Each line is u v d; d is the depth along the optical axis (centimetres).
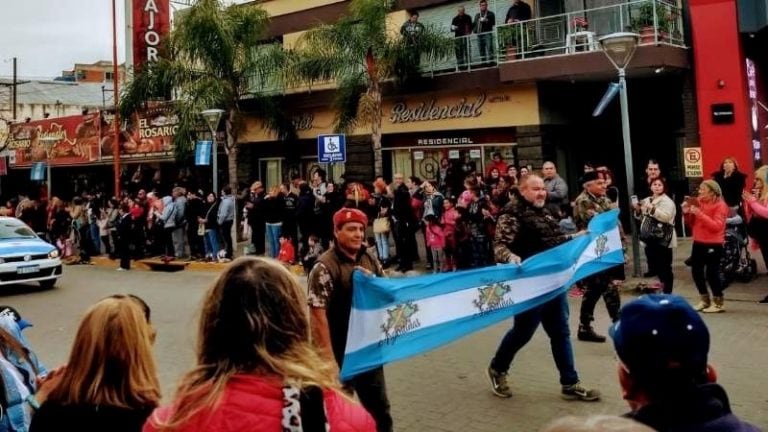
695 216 898
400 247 1429
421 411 592
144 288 1463
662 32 1524
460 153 1897
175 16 2086
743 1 1495
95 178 3130
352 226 459
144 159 2628
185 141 2034
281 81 2048
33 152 3281
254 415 193
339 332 453
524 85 1744
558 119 1781
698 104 1559
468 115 1855
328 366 217
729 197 1090
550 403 592
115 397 268
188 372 214
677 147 1731
